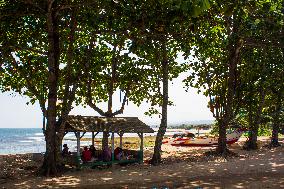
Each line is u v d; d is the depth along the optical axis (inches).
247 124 1909.4
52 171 858.8
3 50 904.9
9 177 838.5
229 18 892.0
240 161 1133.7
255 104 1496.1
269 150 1546.5
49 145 872.9
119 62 1222.3
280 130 2148.1
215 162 1118.4
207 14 734.5
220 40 912.3
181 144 1910.7
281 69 1316.4
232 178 786.8
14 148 3255.4
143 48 730.2
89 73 1167.0
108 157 1019.3
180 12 635.5
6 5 853.2
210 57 1300.4
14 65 987.9
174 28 713.6
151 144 2298.2
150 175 855.7
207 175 842.2
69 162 1009.5
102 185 724.0
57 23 916.6
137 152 1109.1
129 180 784.9
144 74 1261.1
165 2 677.9
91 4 783.7
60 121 978.7
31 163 1135.6
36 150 2957.7
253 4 476.7
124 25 738.2
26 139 5482.3
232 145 1883.6
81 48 1098.7
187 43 756.0
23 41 987.9
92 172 918.4
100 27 869.8
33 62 1060.5
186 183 732.0
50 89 897.5
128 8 700.7
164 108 1135.0
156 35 730.8
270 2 716.7
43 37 1031.6
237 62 1315.2
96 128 1005.2
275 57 1241.4
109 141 2674.7
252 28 773.9
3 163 1129.4
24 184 744.3
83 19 861.2
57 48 919.0
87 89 1228.5
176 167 1002.7
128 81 1267.2
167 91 1149.1
